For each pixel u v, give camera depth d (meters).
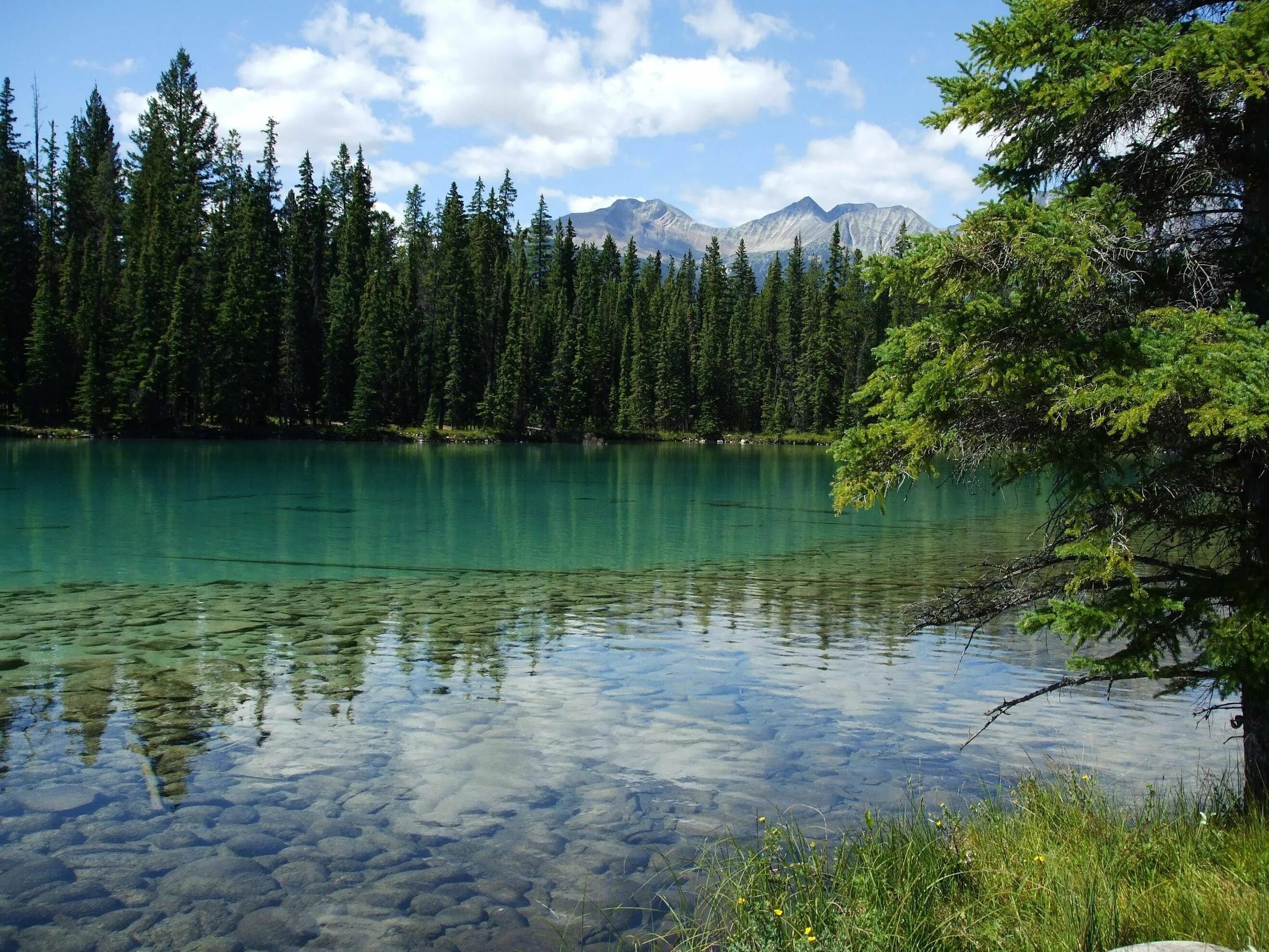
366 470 49.44
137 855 6.12
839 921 4.30
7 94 76.44
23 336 72.44
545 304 98.94
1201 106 5.08
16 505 30.00
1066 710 9.48
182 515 28.25
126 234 79.00
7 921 5.26
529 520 28.92
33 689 9.94
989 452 5.60
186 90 88.94
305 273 84.12
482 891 5.64
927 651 12.17
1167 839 5.15
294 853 6.15
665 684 10.47
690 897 5.54
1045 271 4.68
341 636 12.79
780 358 110.19
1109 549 4.96
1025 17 5.12
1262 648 4.74
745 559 21.31
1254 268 5.16
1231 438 4.98
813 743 8.45
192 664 11.09
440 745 8.34
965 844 5.48
